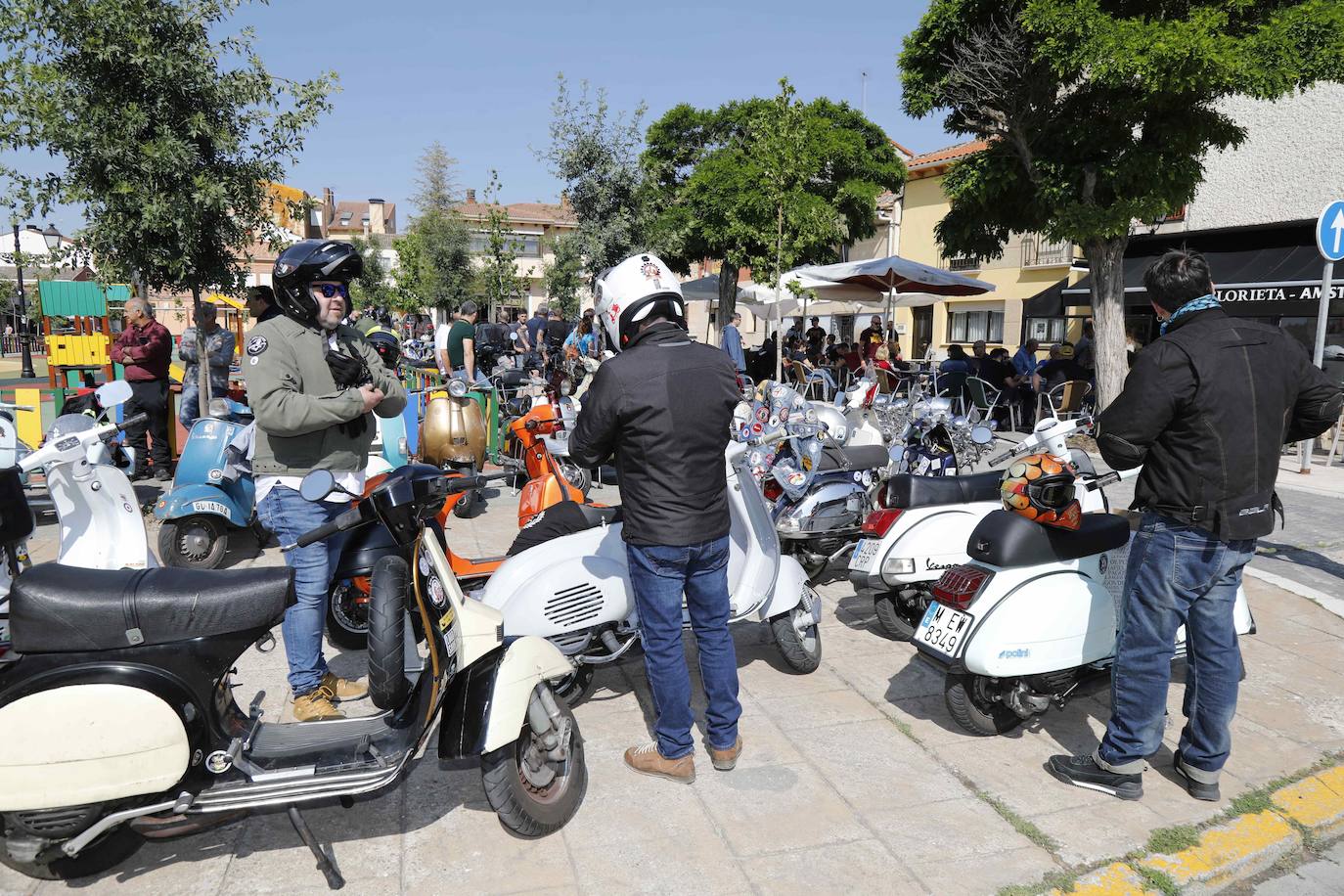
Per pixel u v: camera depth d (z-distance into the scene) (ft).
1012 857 9.62
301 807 9.61
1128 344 42.55
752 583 13.29
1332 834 10.43
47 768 8.01
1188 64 32.76
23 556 10.60
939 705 13.52
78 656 8.30
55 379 35.81
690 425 10.22
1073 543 11.83
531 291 165.99
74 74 21.63
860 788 11.03
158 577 8.67
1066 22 34.55
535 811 9.73
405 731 9.82
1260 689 14.15
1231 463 9.88
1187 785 11.01
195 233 22.85
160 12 21.65
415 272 143.02
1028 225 45.47
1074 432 13.75
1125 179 37.78
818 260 71.61
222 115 23.13
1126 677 10.67
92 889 9.05
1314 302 45.65
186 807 8.45
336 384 11.42
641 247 61.21
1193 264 10.32
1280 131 52.54
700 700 13.79
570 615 11.85
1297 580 19.88
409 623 10.20
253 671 14.14
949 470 20.76
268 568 9.05
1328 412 10.50
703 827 10.16
